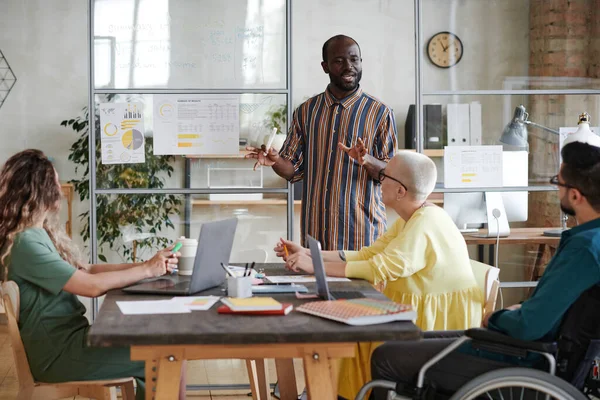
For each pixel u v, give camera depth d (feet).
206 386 13.73
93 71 13.71
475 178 14.56
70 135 20.98
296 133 13.14
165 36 13.78
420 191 9.73
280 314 7.27
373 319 6.88
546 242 14.69
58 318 8.82
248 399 13.25
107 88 13.76
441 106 14.43
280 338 6.53
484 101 14.51
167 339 6.47
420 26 14.29
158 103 13.84
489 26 14.46
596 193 7.51
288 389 11.02
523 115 14.58
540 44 14.55
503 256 14.69
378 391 8.46
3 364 15.56
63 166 20.95
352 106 12.61
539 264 14.71
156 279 9.45
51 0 20.80
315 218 12.76
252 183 14.10
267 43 13.91
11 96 20.85
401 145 21.15
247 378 14.30
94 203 13.85
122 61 13.75
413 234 9.39
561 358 7.36
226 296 8.37
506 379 7.02
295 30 20.90
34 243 8.75
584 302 7.26
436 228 9.52
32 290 8.81
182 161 13.96
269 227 14.19
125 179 13.87
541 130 14.65
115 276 8.82
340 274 9.41
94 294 8.70
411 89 21.07
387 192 9.93
